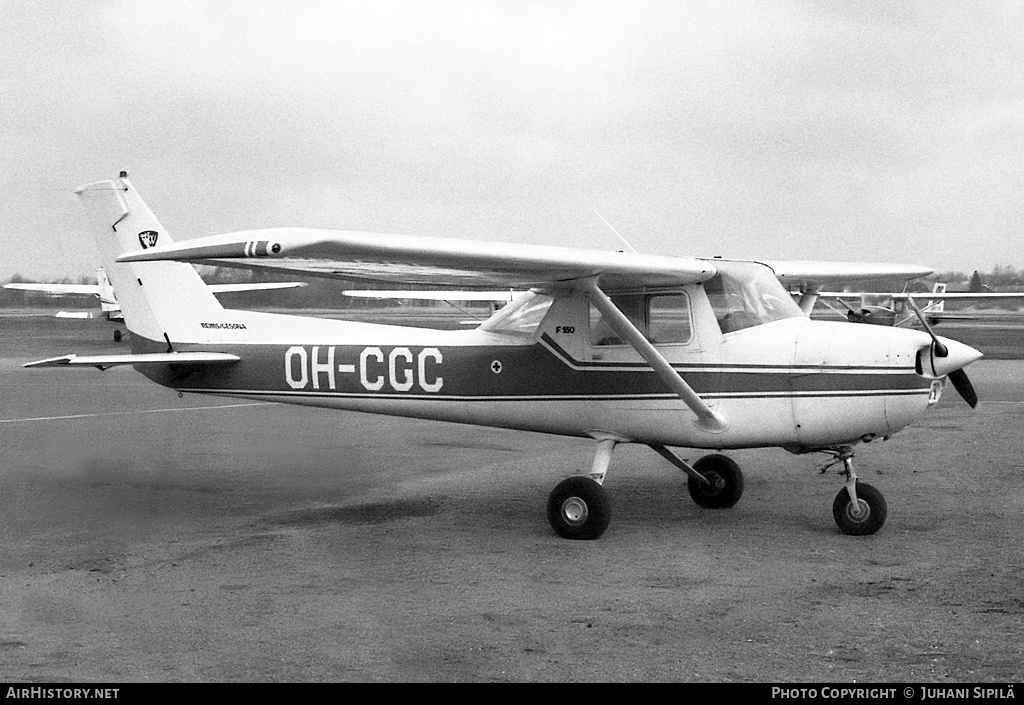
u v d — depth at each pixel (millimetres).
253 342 9805
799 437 7855
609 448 8305
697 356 8078
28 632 5617
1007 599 6125
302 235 6238
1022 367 26375
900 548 7484
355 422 15734
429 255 6727
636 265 7555
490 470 11305
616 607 6039
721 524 8414
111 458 12148
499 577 6750
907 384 7543
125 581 6676
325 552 7496
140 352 10211
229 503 9469
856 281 10758
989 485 9969
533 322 8703
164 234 10000
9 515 8914
